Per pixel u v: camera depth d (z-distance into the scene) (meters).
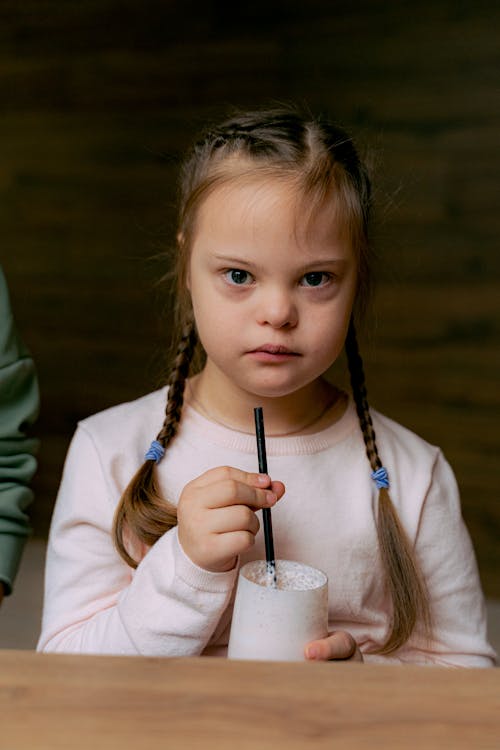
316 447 1.20
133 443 1.21
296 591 0.94
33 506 4.03
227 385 1.19
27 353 1.45
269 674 0.69
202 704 0.65
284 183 1.03
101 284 3.97
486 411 3.36
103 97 3.90
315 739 0.61
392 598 1.17
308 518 1.17
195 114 3.73
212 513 0.99
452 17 3.30
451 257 3.39
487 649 1.23
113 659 0.71
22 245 4.11
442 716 0.65
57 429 4.07
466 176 3.33
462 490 3.41
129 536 1.16
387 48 3.42
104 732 0.61
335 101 3.53
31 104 4.04
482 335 3.36
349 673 0.70
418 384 3.48
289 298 1.04
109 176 3.92
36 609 3.00
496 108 3.26
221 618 1.13
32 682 0.67
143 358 3.88
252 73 3.66
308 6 3.54
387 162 3.45
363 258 1.20
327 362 1.08
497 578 3.34
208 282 1.07
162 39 3.78
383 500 1.18
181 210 1.23
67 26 3.94
